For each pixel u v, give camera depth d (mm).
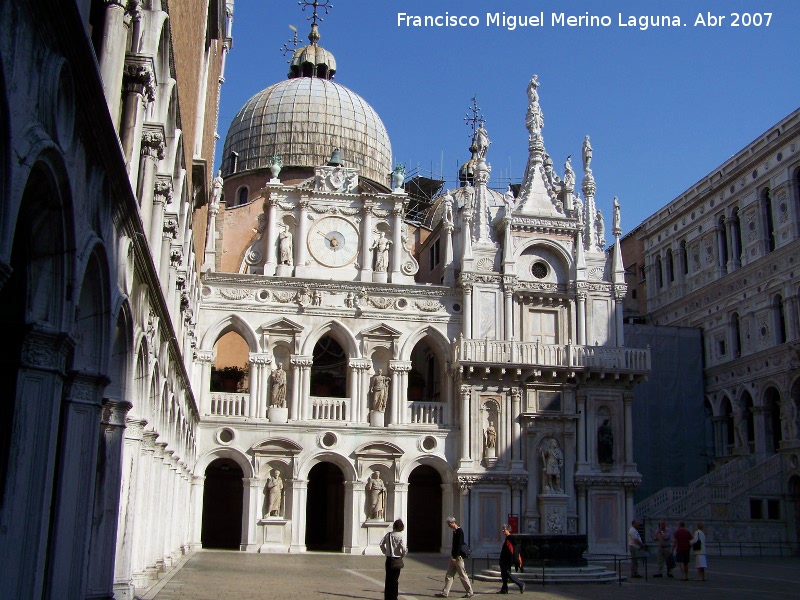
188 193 29812
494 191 65750
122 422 17234
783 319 54719
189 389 34938
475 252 50031
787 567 40312
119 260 15570
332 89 64125
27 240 11516
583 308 50500
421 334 48375
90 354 14406
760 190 57062
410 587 28172
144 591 22031
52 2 9156
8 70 8492
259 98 64125
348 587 27547
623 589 28703
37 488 11602
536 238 50938
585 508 47531
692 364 61312
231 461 51094
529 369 47625
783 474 53219
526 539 30719
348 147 62375
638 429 58406
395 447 46125
